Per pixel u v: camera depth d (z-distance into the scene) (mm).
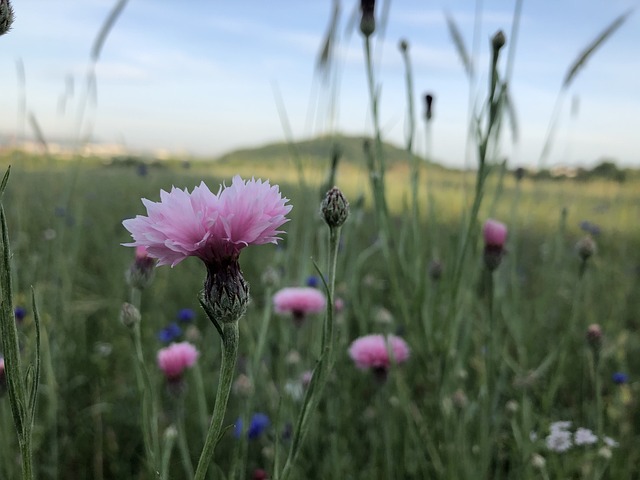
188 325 543
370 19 279
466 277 353
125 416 420
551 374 434
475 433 337
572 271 696
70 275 538
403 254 319
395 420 356
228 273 134
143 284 262
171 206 136
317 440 363
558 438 305
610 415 367
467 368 416
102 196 1199
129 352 486
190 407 417
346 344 403
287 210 142
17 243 481
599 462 308
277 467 196
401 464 342
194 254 135
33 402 134
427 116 348
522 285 633
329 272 182
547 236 920
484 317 370
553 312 559
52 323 405
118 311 556
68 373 456
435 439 329
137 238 136
